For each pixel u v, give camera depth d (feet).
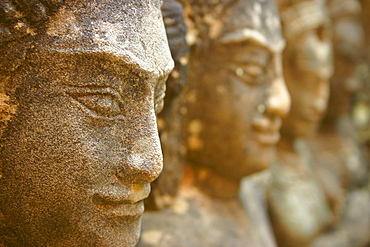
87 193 2.77
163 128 4.23
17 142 2.69
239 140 4.77
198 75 4.63
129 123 2.83
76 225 2.81
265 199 6.76
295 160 7.26
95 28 2.69
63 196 2.74
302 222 6.89
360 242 7.89
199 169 5.12
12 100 2.68
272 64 4.79
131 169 2.81
